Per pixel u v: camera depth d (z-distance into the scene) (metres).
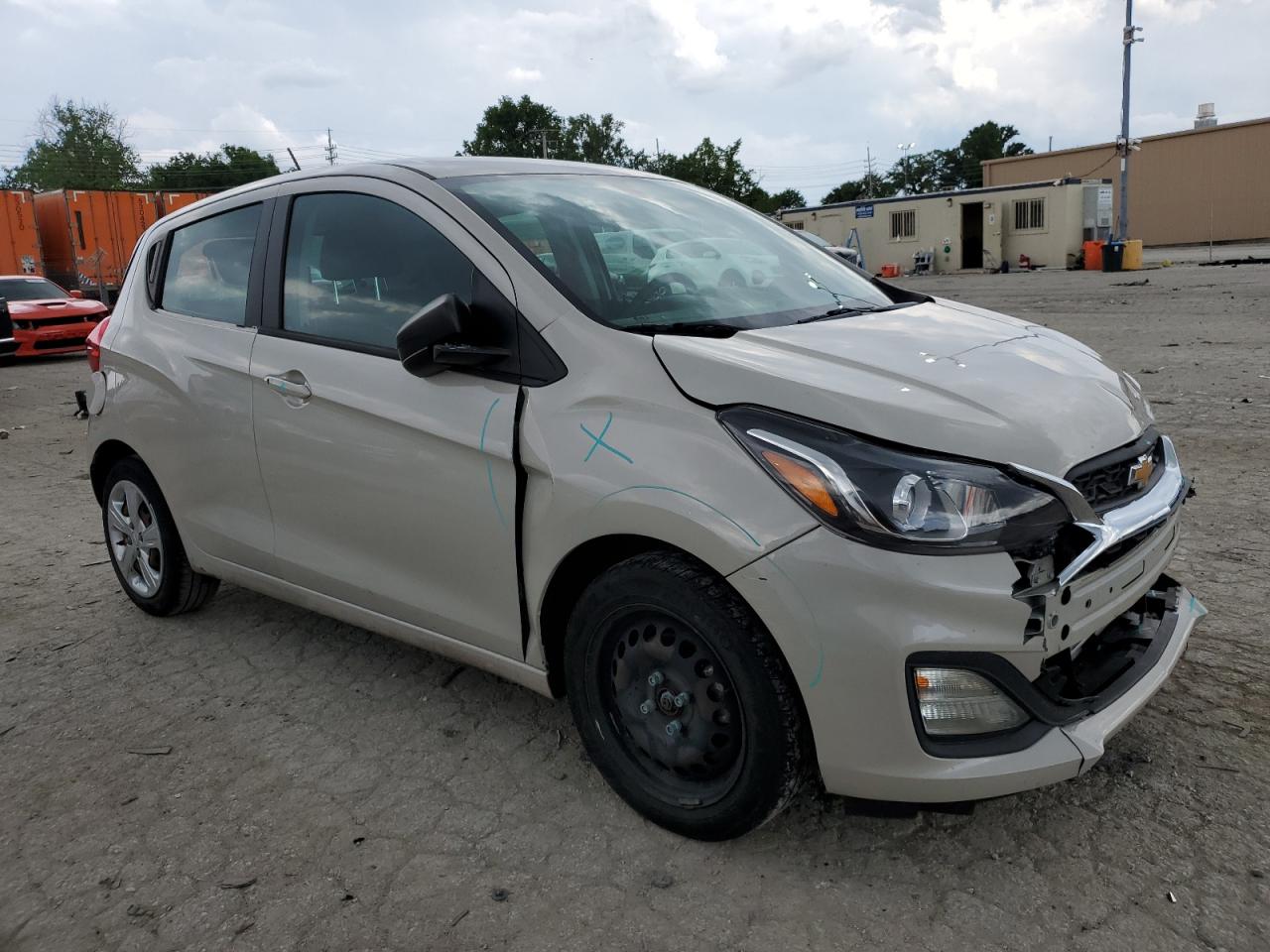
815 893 2.42
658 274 3.04
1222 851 2.49
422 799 2.90
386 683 3.65
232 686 3.69
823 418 2.31
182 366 3.77
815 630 2.22
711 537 2.31
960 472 2.22
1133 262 30.62
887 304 3.38
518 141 78.56
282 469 3.40
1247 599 3.99
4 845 2.77
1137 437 2.65
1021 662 2.24
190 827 2.81
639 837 2.67
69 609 4.56
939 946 2.23
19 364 15.94
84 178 81.31
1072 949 2.20
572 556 2.65
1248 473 5.87
